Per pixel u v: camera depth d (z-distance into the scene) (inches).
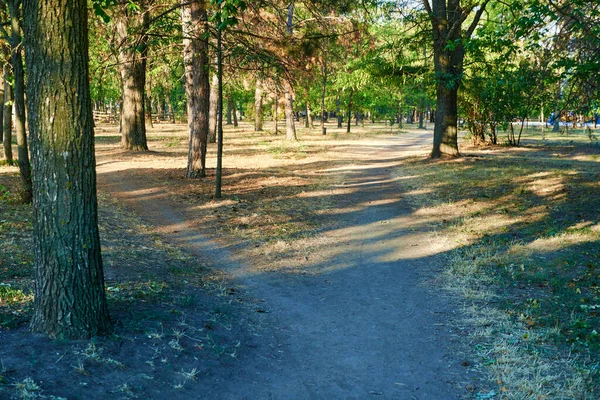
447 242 412.2
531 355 213.2
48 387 155.3
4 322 198.1
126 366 178.7
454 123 936.9
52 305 187.6
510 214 493.4
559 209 496.1
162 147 1206.3
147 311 234.2
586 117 530.6
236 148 1223.5
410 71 983.0
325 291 304.7
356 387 191.5
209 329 227.3
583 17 386.6
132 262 321.1
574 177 670.5
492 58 1003.3
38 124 182.4
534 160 882.8
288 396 182.5
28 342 180.4
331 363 211.5
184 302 257.0
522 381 190.4
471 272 331.0
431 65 986.7
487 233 432.1
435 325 251.6
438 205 556.4
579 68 393.4
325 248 401.1
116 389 164.6
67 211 186.2
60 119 181.8
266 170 832.3
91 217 192.4
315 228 464.1
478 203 552.7
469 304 278.4
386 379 198.1
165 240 400.8
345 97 1948.8
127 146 1083.3
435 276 330.6
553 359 209.2
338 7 757.9
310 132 1964.8
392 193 640.4
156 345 199.2
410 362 212.7
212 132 1413.6
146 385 171.2
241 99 2196.1
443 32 875.4
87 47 187.9
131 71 1034.7
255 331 237.8
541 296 284.2
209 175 741.9
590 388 184.2
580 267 329.1
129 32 600.7
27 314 210.5
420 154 1065.5
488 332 237.3
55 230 185.9
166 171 765.9
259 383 189.8
